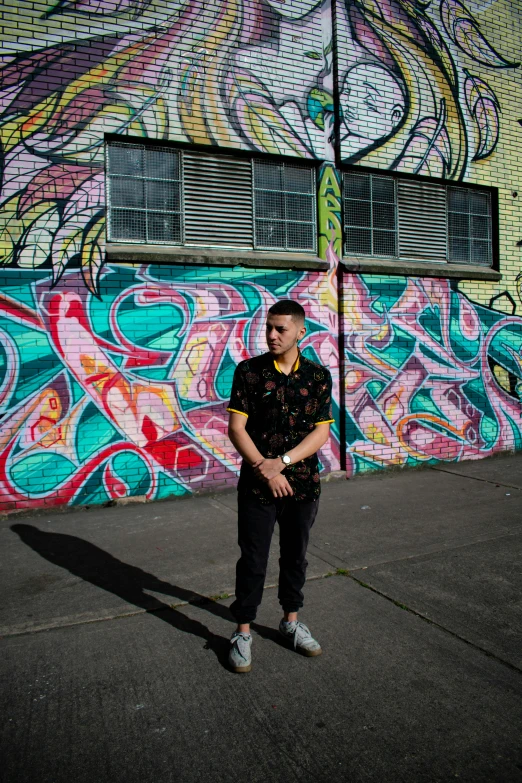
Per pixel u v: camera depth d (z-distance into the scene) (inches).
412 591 143.5
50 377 209.5
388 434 270.1
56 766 85.2
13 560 165.2
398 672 108.8
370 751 88.4
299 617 130.7
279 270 244.1
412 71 272.8
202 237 236.2
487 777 83.1
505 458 301.9
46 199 207.5
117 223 221.8
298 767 85.3
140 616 131.6
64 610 134.0
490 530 188.5
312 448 110.5
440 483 250.8
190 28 227.3
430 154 278.4
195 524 197.2
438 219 288.0
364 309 261.1
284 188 250.7
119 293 217.5
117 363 218.1
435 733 92.1
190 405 230.4
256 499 110.6
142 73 220.2
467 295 289.7
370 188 269.1
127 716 96.4
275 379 110.9
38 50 206.2
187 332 228.7
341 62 255.4
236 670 108.7
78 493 214.5
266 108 241.4
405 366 272.8
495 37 295.1
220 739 91.0
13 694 102.2
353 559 164.6
